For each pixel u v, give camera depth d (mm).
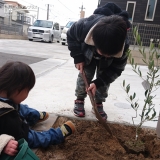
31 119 1558
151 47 1370
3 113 1034
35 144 1278
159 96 2818
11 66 1072
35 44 10477
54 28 13852
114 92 2822
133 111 2137
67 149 1407
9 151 939
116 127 1748
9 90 1045
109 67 1727
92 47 1600
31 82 1101
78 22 1680
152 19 9391
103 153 1407
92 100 1488
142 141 1598
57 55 6637
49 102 2152
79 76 1883
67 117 1840
